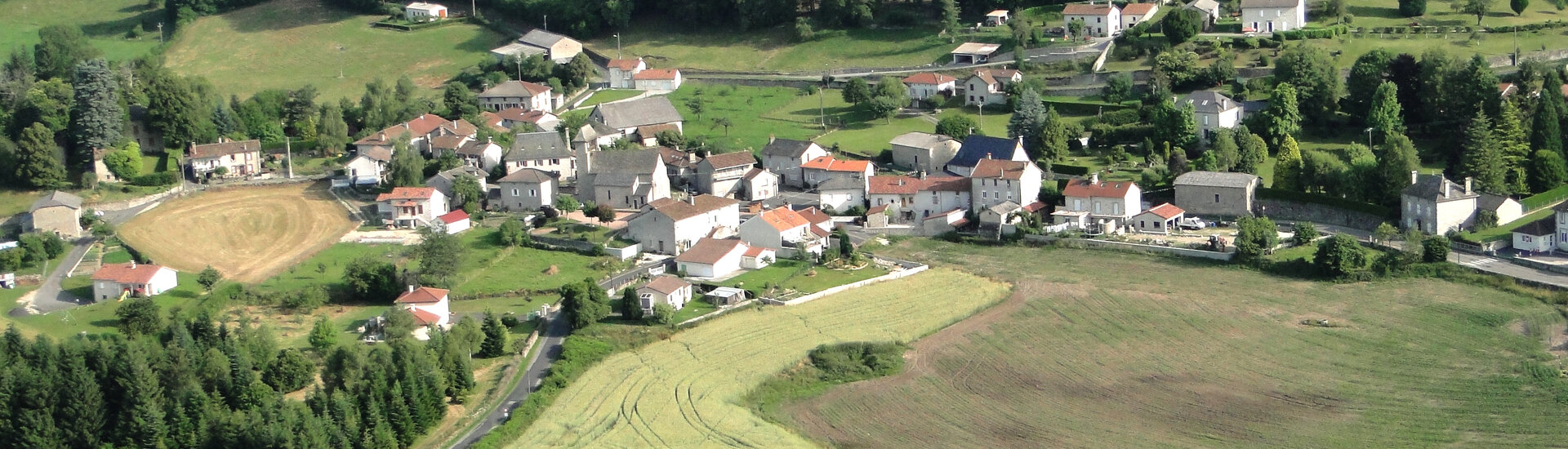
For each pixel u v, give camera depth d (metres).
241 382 145.88
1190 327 163.38
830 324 166.62
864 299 176.38
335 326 173.38
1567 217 175.12
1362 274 175.12
